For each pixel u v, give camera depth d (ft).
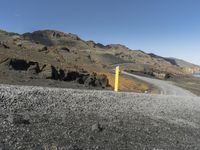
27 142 27.55
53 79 127.95
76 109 41.34
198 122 53.31
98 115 41.27
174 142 38.42
